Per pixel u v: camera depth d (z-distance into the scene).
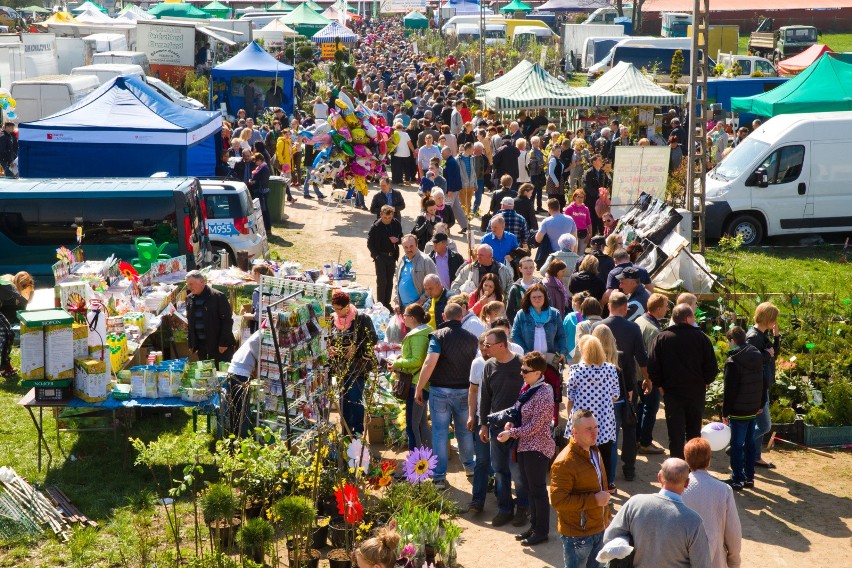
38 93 26.52
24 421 10.20
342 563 7.23
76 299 9.02
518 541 7.95
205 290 10.30
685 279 13.67
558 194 20.66
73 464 9.14
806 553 7.87
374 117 23.11
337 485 7.65
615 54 36.81
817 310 12.88
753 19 72.50
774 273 17.11
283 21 53.91
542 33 58.41
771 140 19.14
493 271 11.51
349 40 50.75
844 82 24.31
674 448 9.05
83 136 16.91
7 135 24.03
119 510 8.26
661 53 36.34
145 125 17.17
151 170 17.16
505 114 31.83
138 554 7.47
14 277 12.51
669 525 5.48
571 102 25.11
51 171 17.14
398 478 8.90
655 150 17.64
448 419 8.93
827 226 19.28
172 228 13.70
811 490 9.11
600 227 18.45
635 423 9.07
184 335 11.49
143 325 10.66
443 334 8.81
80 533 7.78
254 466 7.68
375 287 15.97
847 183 19.17
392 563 5.64
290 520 6.95
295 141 25.88
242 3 78.12
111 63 34.19
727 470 9.57
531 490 7.79
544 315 9.58
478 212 21.88
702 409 8.99
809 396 10.71
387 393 10.02
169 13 54.41
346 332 9.41
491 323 8.78
